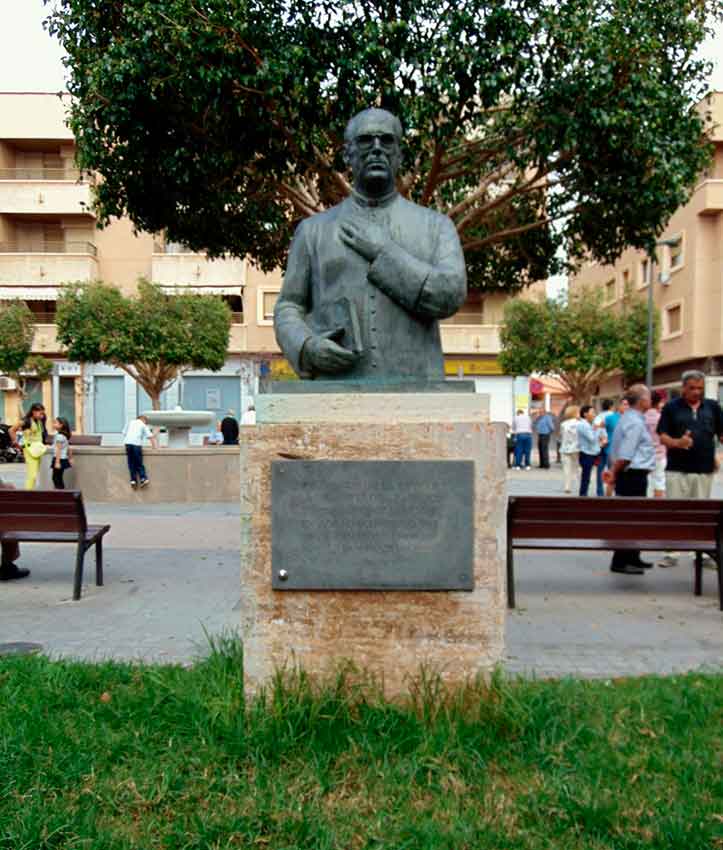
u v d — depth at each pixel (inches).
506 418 1165.1
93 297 886.4
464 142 325.1
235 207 331.0
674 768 103.6
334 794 97.7
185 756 106.0
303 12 253.6
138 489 476.4
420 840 87.4
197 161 288.7
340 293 120.0
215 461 481.1
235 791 97.6
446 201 382.6
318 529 113.7
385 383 114.5
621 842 86.9
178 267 1122.7
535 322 979.9
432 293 114.7
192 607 204.7
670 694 128.6
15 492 217.8
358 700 114.0
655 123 269.9
